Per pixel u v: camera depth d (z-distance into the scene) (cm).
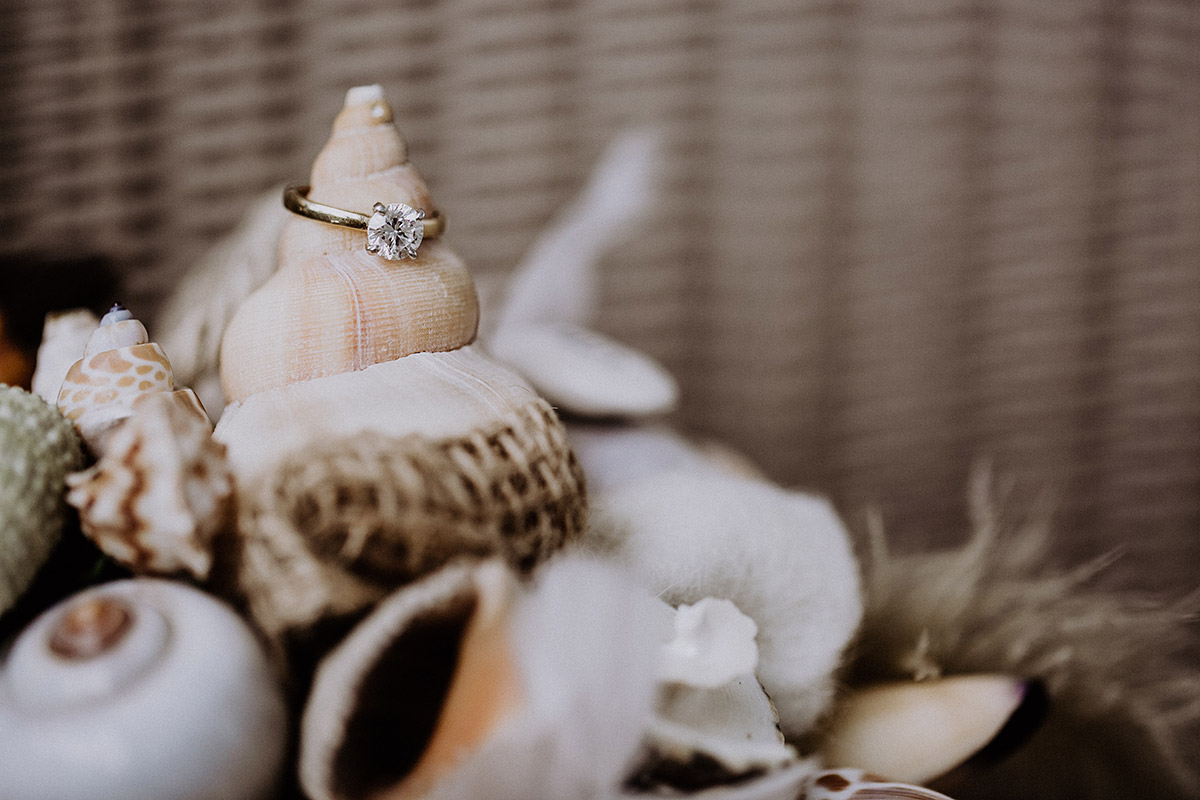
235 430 19
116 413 19
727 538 20
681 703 18
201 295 27
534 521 18
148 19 36
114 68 37
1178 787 24
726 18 40
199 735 16
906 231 43
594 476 26
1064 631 24
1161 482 44
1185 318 43
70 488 18
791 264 43
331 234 20
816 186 42
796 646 20
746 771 17
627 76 40
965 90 41
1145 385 44
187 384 24
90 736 16
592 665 17
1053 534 42
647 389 28
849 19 40
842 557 21
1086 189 42
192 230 38
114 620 17
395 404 19
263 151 38
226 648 17
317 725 17
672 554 20
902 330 43
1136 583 41
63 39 36
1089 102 41
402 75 39
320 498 18
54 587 18
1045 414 44
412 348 19
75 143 37
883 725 21
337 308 19
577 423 28
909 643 23
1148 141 42
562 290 36
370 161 20
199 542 17
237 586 18
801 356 43
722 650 18
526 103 40
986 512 29
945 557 25
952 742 21
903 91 41
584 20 40
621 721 17
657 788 17
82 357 20
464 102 40
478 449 18
